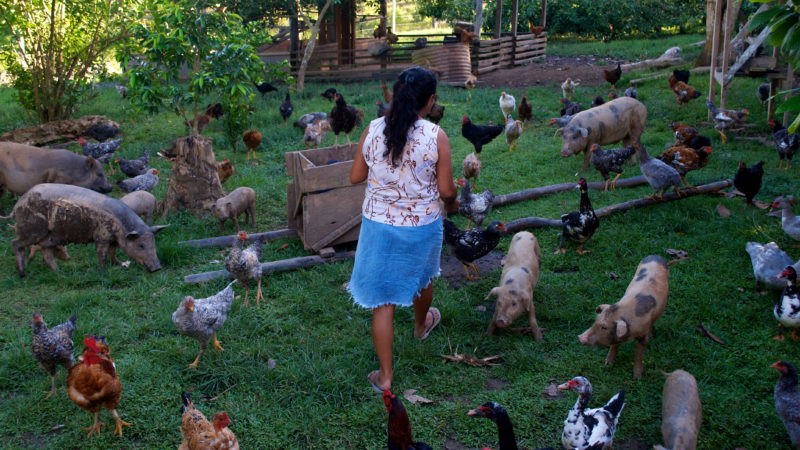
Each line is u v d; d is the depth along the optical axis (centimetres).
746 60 1251
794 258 691
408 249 426
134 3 1377
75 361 520
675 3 2859
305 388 499
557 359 540
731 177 944
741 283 649
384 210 423
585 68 2053
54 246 716
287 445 440
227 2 1888
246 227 870
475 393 495
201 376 516
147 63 1146
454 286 680
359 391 494
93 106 1681
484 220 846
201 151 891
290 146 1298
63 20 1377
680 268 686
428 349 543
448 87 1845
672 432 408
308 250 762
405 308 611
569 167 1064
